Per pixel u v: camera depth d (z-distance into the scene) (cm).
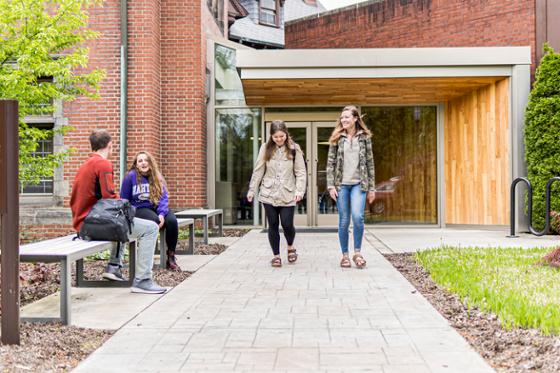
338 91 1253
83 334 406
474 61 1123
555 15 1259
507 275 587
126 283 596
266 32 2547
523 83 1137
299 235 1146
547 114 1092
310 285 585
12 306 373
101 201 532
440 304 495
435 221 1379
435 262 692
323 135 1396
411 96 1318
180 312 473
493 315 432
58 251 446
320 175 1392
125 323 438
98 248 498
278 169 713
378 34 1769
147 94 1146
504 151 1168
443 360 338
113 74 1149
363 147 693
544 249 812
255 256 826
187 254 854
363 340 383
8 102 370
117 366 335
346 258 707
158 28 1234
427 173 1388
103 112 1148
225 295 540
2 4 730
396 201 1391
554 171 1091
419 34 1642
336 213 1389
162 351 363
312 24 1966
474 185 1270
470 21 1488
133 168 665
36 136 822
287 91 1246
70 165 1145
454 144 1345
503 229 1180
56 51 832
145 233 565
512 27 1374
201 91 1278
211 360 344
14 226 373
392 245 948
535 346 352
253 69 1123
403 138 1394
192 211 1051
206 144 1360
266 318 448
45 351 363
